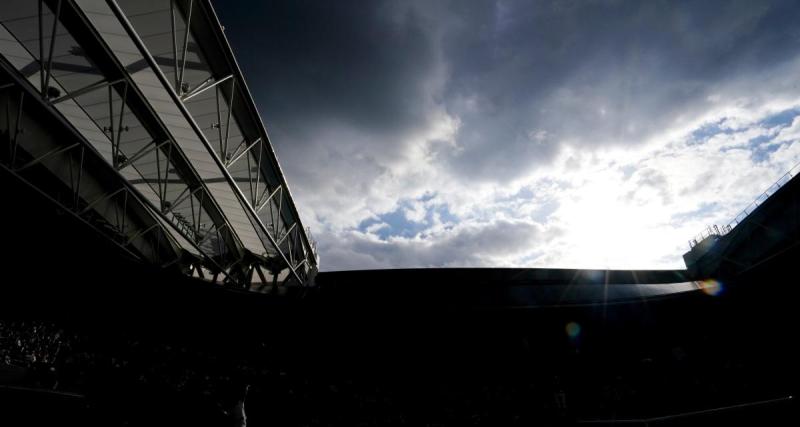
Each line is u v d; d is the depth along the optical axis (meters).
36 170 20.42
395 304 30.64
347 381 28.14
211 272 36.47
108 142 21.81
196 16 16.34
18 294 21.95
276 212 30.05
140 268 25.41
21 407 7.89
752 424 11.37
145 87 18.69
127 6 15.17
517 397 26.16
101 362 20.17
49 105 14.95
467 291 34.84
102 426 14.42
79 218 20.86
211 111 20.50
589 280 39.72
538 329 29.27
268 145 23.77
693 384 24.23
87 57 17.08
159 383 19.83
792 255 25.48
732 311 25.80
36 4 14.40
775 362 22.91
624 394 24.98
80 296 24.81
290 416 22.69
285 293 34.69
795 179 28.44
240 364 26.77
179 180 25.41
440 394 27.19
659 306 27.55
